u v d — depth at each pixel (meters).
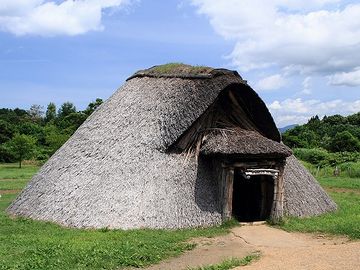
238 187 18.42
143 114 16.44
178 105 16.02
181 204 14.36
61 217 14.80
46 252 10.73
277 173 15.20
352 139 55.56
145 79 18.25
